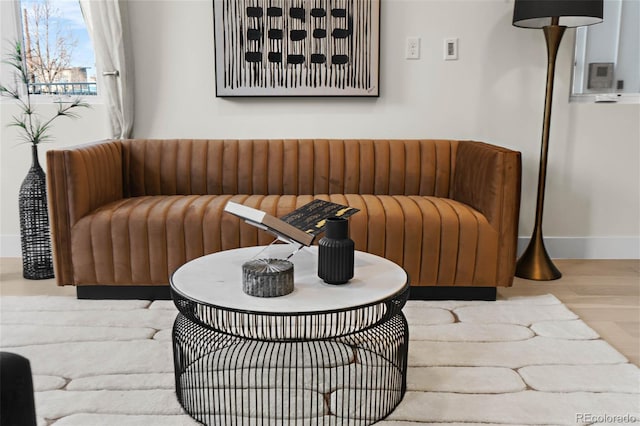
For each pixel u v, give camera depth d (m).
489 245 2.76
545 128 3.28
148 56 3.48
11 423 1.00
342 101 3.54
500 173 2.71
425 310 2.70
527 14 3.03
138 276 2.78
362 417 1.76
